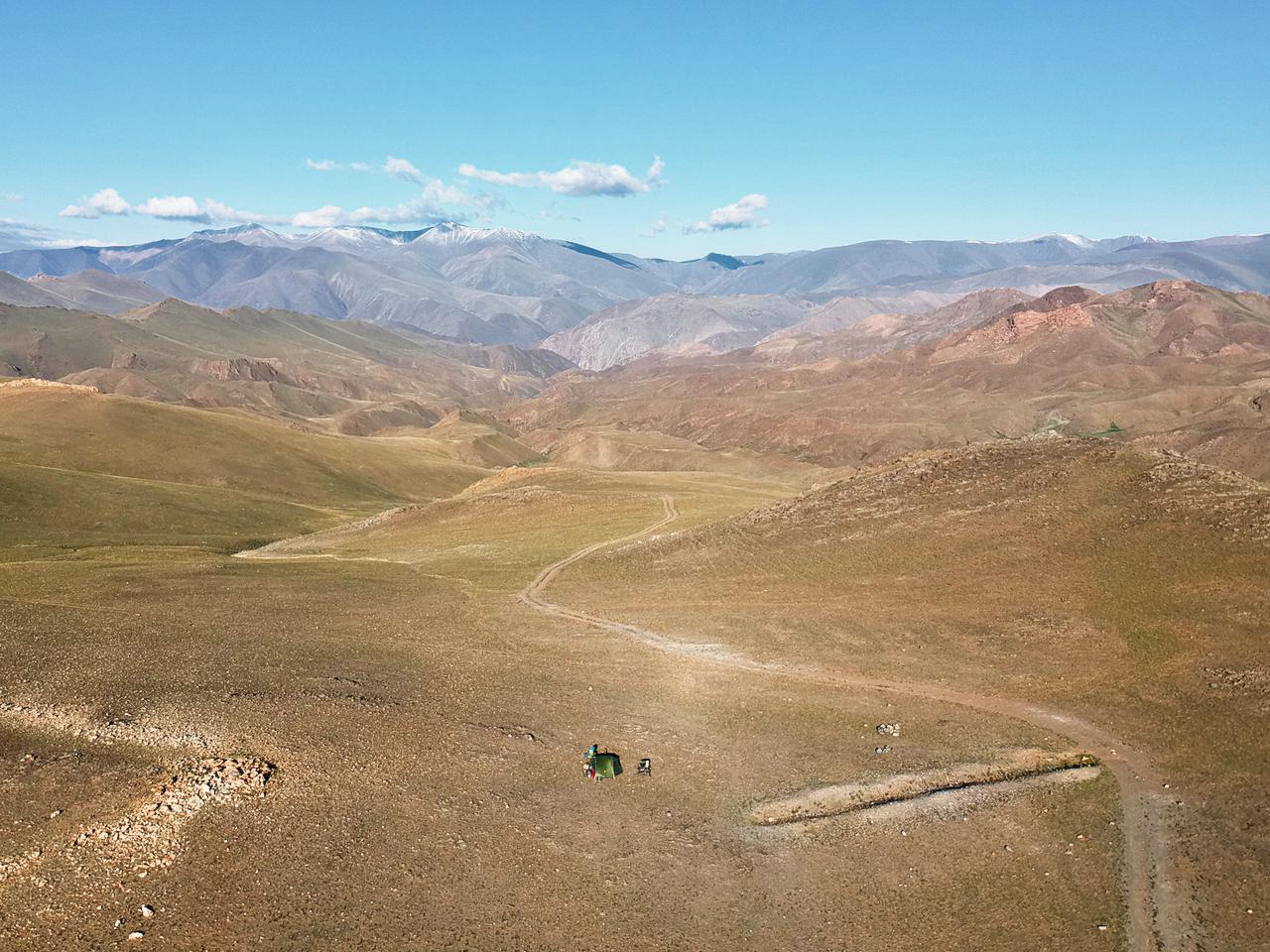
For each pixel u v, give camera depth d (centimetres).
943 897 3102
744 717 4700
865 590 6456
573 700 4928
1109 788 3806
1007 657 5259
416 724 4425
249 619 6312
